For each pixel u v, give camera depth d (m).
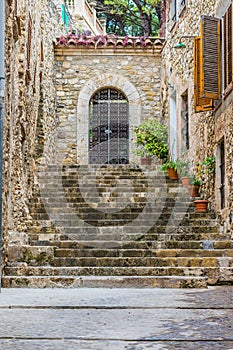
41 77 15.36
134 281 8.63
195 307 6.33
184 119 15.69
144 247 10.68
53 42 18.12
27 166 13.01
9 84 9.35
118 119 19.08
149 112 18.73
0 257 8.36
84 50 18.61
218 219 12.08
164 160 17.19
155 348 4.07
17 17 9.96
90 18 24.64
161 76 18.56
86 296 7.40
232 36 10.84
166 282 8.63
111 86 18.78
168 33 17.41
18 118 11.08
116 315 5.76
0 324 5.21
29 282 8.66
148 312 5.97
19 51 11.12
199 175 13.58
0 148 8.49
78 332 4.75
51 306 6.40
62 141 18.52
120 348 4.07
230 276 9.15
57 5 19.58
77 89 18.62
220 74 11.76
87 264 9.74
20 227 11.19
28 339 4.46
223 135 11.59
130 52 18.75
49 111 17.06
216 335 4.57
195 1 13.98
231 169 11.07
